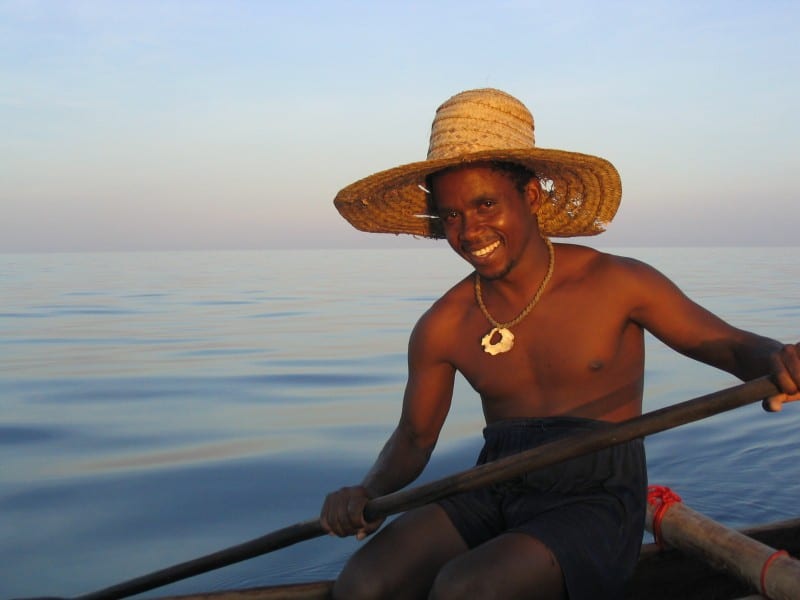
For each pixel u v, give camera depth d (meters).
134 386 7.72
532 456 2.02
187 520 4.22
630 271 2.35
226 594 2.26
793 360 1.81
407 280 27.61
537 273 2.39
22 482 4.80
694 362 8.74
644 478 2.32
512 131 2.38
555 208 2.65
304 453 5.38
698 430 5.85
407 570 2.20
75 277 31.12
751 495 4.54
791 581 2.15
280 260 55.97
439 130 2.40
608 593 2.08
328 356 9.57
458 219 2.37
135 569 3.66
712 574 2.62
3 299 19.11
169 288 23.55
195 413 6.57
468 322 2.49
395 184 2.57
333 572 3.70
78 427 6.12
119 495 4.58
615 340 2.33
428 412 2.59
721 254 63.41
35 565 3.69
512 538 2.03
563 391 2.33
